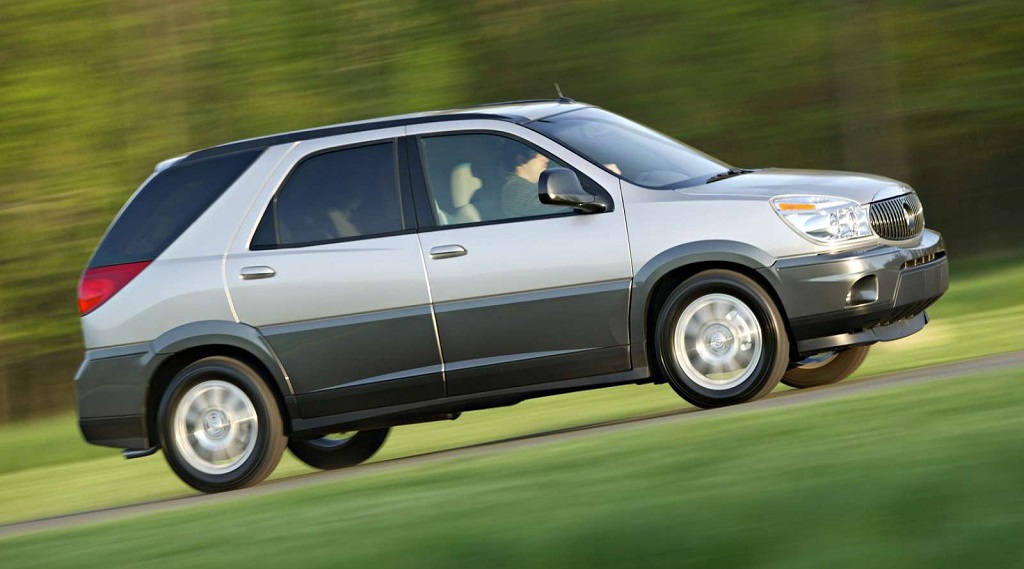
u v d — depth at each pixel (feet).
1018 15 190.39
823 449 47.06
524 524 41.73
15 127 197.36
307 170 83.51
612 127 85.40
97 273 85.05
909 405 55.26
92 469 131.54
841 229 77.82
